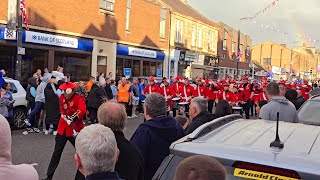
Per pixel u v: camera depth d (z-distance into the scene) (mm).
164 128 3961
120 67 25516
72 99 6602
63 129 6531
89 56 22719
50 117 10594
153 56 28906
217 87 16750
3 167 2463
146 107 4098
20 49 15312
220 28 41031
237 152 2389
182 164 1883
